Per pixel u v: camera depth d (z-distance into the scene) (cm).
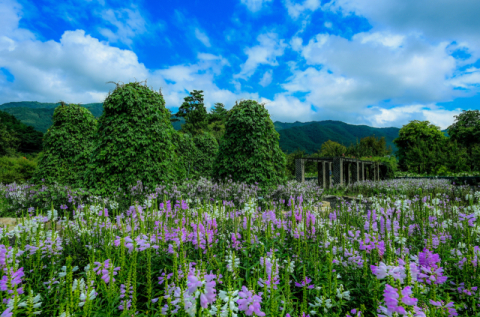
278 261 236
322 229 334
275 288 193
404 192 1103
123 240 215
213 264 235
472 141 3697
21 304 162
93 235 306
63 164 945
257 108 827
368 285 219
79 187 666
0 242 242
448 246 296
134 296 176
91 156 689
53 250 249
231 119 842
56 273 224
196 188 690
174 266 190
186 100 4053
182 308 161
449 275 247
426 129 4097
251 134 810
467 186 1250
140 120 681
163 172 690
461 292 225
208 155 1686
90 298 171
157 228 276
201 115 3500
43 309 202
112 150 657
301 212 330
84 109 1020
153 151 685
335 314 195
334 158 1413
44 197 604
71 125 971
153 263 249
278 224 332
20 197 720
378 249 248
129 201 610
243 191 700
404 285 176
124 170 661
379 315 161
